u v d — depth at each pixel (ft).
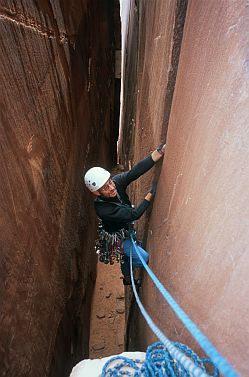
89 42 20.98
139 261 11.35
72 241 15.87
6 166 8.19
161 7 10.98
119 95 38.09
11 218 8.33
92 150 23.00
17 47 9.17
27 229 9.52
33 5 10.58
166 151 9.18
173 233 7.66
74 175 16.70
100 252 11.09
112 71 33.88
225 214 4.70
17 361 8.35
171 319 7.20
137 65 19.84
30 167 9.95
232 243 4.38
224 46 5.27
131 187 19.71
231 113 4.82
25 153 9.58
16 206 8.71
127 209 10.02
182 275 6.50
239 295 4.02
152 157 9.84
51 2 12.84
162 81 9.87
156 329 4.32
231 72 4.93
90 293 21.57
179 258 6.89
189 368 3.22
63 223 14.14
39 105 11.07
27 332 9.24
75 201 16.96
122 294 23.54
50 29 12.57
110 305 22.86
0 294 7.55
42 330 10.59
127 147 26.45
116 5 30.50
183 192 7.04
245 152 4.30
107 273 25.54
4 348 7.65
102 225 10.87
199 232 5.75
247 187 4.15
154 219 10.38
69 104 15.57
